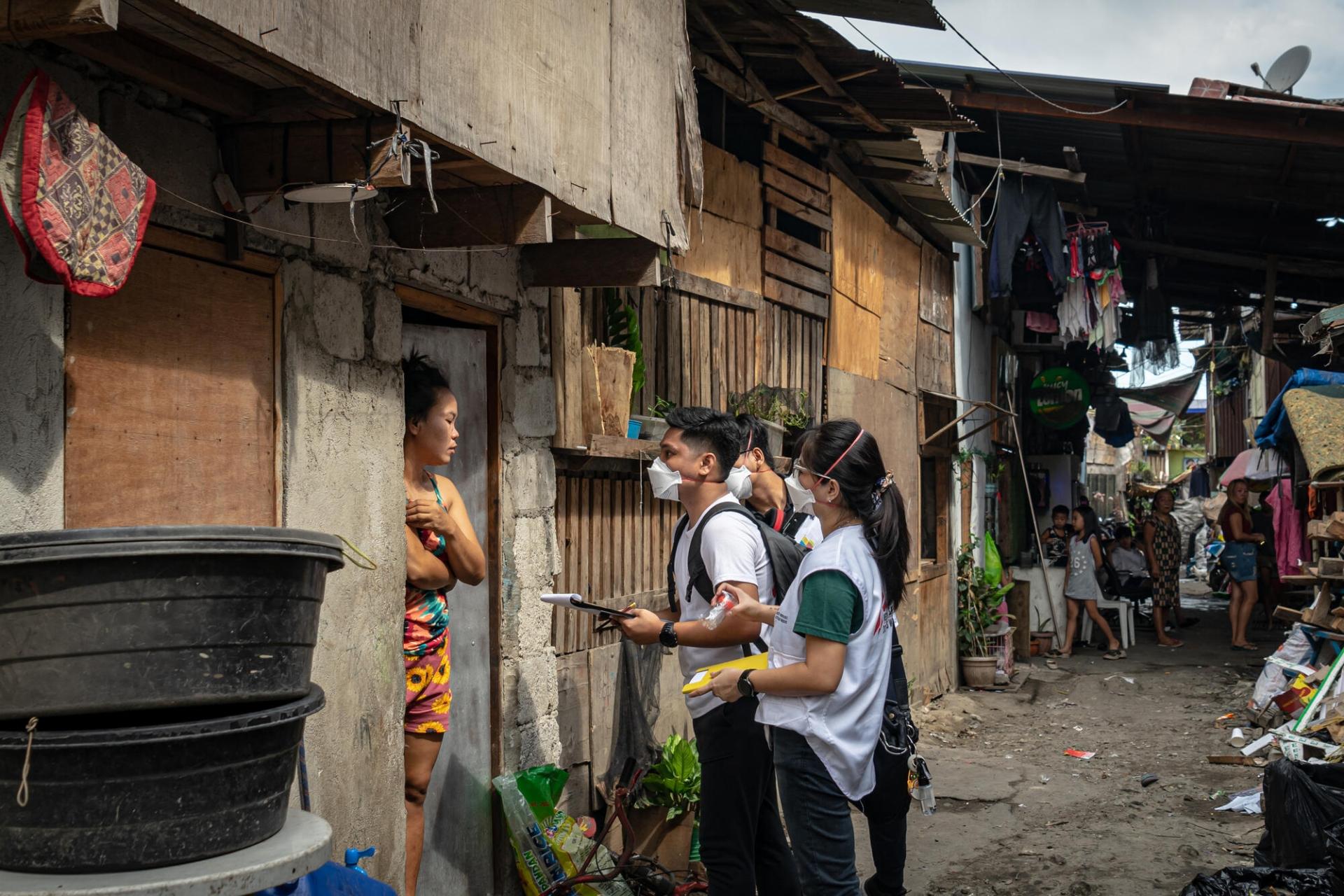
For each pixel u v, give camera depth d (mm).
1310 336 9844
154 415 2916
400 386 4016
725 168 6805
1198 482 32594
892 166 9039
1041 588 14102
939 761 8086
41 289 2572
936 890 5363
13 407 2502
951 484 11648
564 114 3932
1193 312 22219
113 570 2064
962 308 12578
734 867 3828
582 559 5555
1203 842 6020
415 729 4117
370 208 3822
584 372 5289
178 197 2943
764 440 4969
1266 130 10102
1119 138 11766
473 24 3357
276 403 3377
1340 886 4207
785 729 3385
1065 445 17969
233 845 2195
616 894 4691
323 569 2436
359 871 2742
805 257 7879
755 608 3805
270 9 2459
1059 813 6684
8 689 2072
